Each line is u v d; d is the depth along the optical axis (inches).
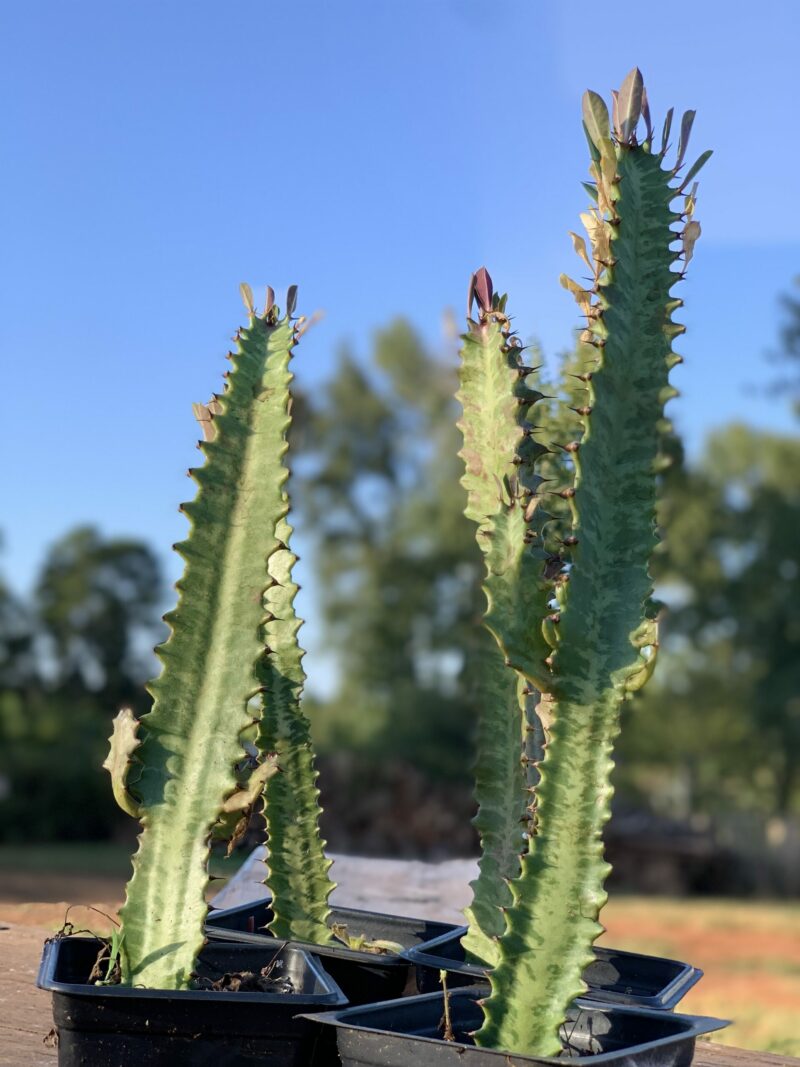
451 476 1007.6
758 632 992.2
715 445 1026.1
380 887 103.3
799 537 971.3
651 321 48.4
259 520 52.7
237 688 52.2
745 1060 66.3
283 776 66.4
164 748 52.9
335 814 615.8
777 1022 133.0
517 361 56.3
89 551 1055.0
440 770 861.8
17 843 681.0
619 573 46.4
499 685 60.2
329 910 67.3
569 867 45.2
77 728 782.5
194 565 52.9
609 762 45.1
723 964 304.2
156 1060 47.1
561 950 44.9
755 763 1063.6
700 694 1059.3
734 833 659.4
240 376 54.1
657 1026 47.5
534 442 56.0
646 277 48.9
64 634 1037.2
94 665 1045.2
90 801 701.3
